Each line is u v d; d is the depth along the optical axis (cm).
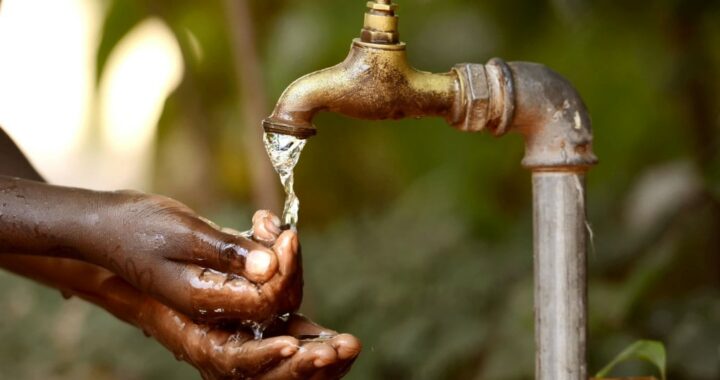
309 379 170
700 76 484
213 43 673
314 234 615
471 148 612
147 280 177
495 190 627
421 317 498
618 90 590
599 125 600
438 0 598
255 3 657
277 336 177
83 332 545
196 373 528
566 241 202
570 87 201
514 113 198
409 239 550
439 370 475
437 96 196
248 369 174
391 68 192
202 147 679
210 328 181
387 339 491
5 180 187
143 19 648
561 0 542
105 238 179
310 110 191
